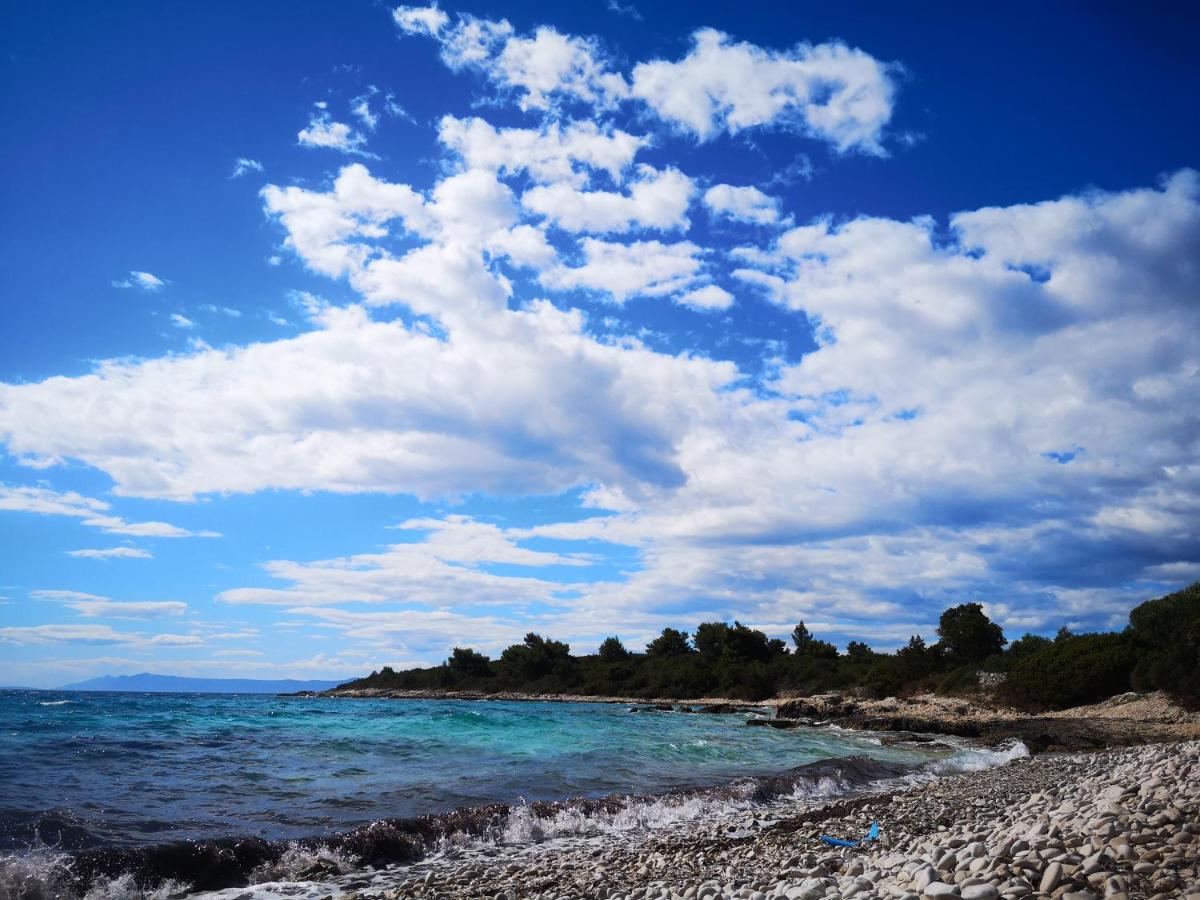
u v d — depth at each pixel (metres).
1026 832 7.98
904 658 70.44
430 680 129.00
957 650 68.31
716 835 13.20
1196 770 9.12
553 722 40.88
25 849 9.86
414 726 34.38
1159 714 36.88
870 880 7.11
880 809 14.41
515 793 16.75
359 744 24.94
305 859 10.83
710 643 102.62
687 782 19.66
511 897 8.82
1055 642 56.62
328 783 17.00
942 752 30.70
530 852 12.11
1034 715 44.69
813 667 83.94
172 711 44.53
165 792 14.88
